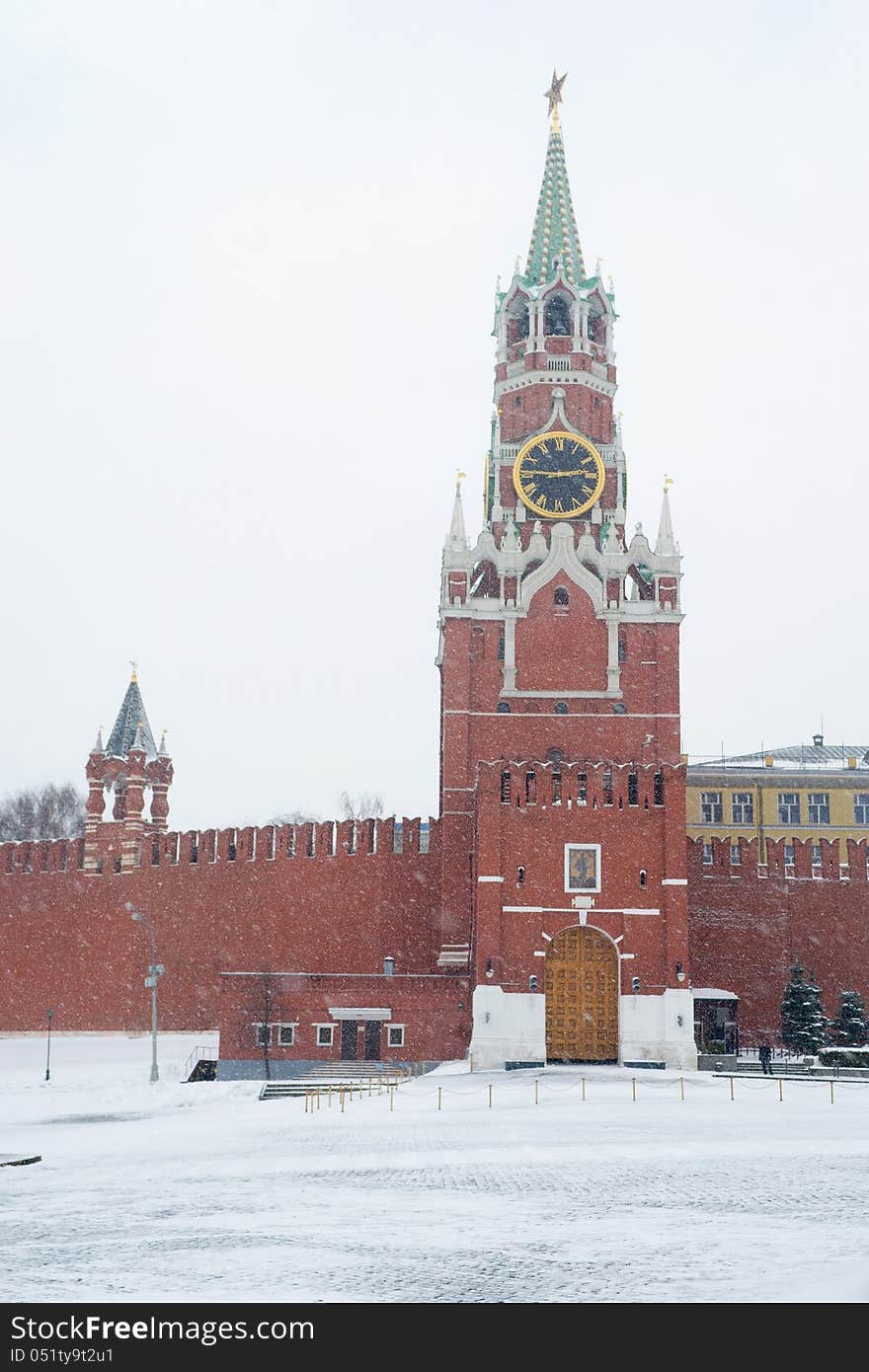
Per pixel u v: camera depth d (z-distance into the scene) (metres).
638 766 87.50
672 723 102.56
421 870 101.44
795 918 98.38
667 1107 59.72
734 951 97.62
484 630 104.19
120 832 113.75
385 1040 89.50
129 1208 28.30
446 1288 18.72
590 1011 85.56
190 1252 22.08
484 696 103.06
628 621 104.12
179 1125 58.72
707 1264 20.03
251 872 105.50
